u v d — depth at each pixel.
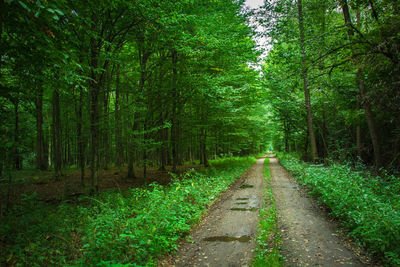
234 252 4.50
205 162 21.38
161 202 6.27
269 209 7.35
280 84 14.45
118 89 11.52
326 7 9.48
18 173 12.12
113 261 3.53
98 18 7.96
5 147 4.80
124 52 12.38
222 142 21.59
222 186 11.30
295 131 24.11
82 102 9.27
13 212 5.45
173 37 9.60
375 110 10.34
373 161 13.62
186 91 12.42
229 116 17.34
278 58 14.11
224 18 13.18
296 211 7.04
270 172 17.86
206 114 16.88
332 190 6.88
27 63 4.48
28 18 3.44
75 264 3.66
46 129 19.16
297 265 3.88
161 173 16.20
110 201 7.23
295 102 18.69
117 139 10.84
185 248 4.77
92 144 8.89
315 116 19.20
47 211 5.89
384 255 3.90
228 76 13.26
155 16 7.96
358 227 4.54
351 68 8.10
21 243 4.02
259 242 4.84
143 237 4.43
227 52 12.68
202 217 6.80
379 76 8.01
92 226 4.61
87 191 8.79
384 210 4.54
